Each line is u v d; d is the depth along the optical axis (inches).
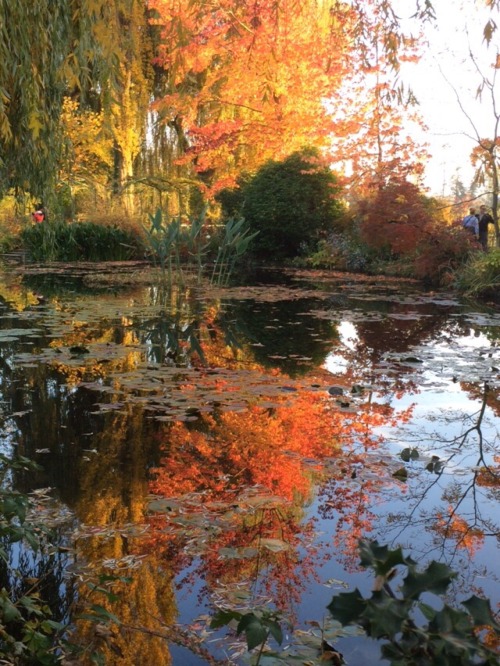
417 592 33.1
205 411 181.9
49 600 86.6
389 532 110.2
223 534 108.5
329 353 273.1
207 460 145.7
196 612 84.3
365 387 212.8
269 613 49.5
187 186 944.9
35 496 124.1
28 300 437.1
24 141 164.2
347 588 91.0
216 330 332.2
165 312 394.0
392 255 710.5
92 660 69.9
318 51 760.3
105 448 152.3
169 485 130.5
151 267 704.4
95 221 808.9
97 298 454.9
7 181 172.2
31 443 155.3
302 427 170.7
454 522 114.1
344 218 760.3
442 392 207.9
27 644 74.3
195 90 916.6
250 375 227.8
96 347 273.6
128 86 820.0
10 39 149.4
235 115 927.7
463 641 32.5
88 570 95.2
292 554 101.4
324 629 79.6
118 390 202.4
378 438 162.4
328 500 123.7
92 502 121.4
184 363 249.1
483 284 492.4
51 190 181.2
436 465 141.3
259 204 780.0
